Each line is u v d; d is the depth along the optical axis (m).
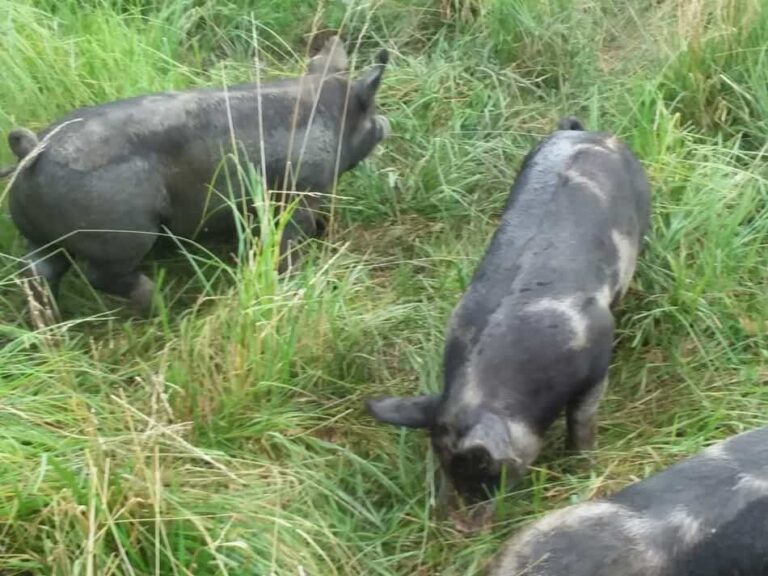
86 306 4.09
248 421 3.72
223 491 3.54
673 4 4.94
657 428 3.83
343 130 4.25
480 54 4.93
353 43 5.04
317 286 3.92
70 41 4.46
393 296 4.13
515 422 3.55
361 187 4.47
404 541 3.58
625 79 4.75
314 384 3.86
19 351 3.80
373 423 3.81
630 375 3.96
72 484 3.37
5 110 4.28
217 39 4.96
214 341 3.81
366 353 3.94
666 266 4.08
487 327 3.63
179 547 3.36
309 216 4.20
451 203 4.46
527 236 3.78
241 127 4.06
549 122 4.73
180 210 4.04
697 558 3.25
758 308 4.02
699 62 4.62
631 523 3.26
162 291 4.11
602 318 3.69
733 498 3.29
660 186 4.25
